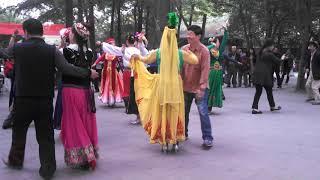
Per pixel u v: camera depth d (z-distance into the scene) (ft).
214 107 34.53
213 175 16.55
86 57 17.19
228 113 32.09
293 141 22.35
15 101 15.94
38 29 15.83
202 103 20.76
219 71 31.35
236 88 56.75
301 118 29.86
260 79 31.78
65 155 16.94
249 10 81.71
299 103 38.86
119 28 88.22
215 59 31.12
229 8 86.94
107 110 33.55
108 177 16.26
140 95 20.51
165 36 19.19
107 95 34.94
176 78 19.30
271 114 31.73
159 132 19.88
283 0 67.31
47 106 15.83
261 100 40.88
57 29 59.36
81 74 16.30
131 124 27.22
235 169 17.34
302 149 20.66
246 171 17.07
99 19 99.81
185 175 16.53
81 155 16.78
